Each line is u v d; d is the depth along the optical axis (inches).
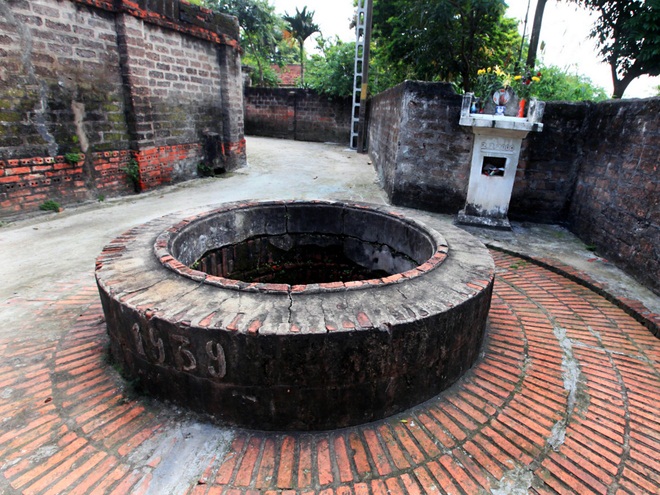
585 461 73.4
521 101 199.0
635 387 94.1
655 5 264.5
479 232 205.8
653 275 140.8
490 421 82.0
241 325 72.6
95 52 219.9
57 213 209.9
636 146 161.5
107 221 200.5
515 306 132.3
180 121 284.4
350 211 149.0
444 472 70.5
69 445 73.5
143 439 75.4
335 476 69.1
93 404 83.4
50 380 89.9
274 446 75.2
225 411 78.4
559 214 223.3
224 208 139.3
